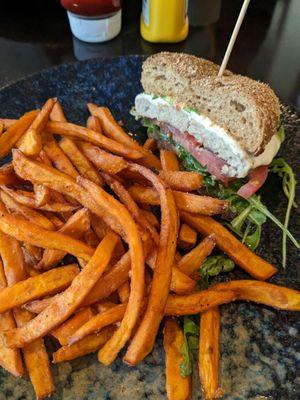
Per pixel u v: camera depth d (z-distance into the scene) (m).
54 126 0.23
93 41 0.33
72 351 0.18
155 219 0.21
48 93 0.28
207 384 0.17
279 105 0.25
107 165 0.22
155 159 0.24
